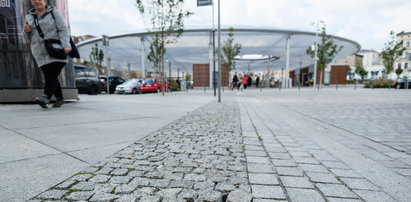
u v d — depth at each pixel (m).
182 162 1.87
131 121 3.79
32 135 2.62
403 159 2.12
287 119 4.62
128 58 50.59
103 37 15.55
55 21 4.19
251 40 33.94
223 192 1.37
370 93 15.85
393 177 1.67
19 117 3.84
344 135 3.14
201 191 1.36
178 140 2.61
